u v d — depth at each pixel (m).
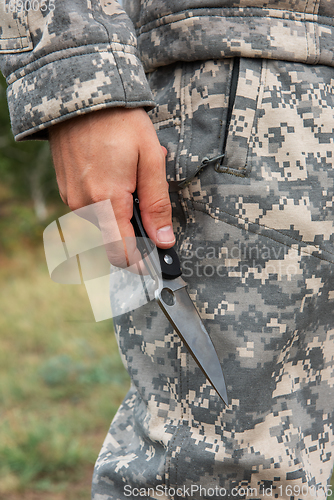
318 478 0.95
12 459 2.31
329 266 0.91
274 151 0.87
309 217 0.87
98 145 0.76
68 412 2.88
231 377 0.88
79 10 0.77
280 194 0.87
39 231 14.67
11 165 16.36
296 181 0.87
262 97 0.87
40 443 2.48
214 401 0.89
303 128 0.88
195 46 0.88
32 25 0.78
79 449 2.39
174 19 0.89
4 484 2.18
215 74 0.88
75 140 0.77
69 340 4.15
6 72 0.82
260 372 0.88
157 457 0.95
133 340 0.99
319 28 0.89
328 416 0.98
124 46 0.78
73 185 0.79
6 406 3.00
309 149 0.88
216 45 0.86
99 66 0.76
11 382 3.33
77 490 2.16
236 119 0.86
